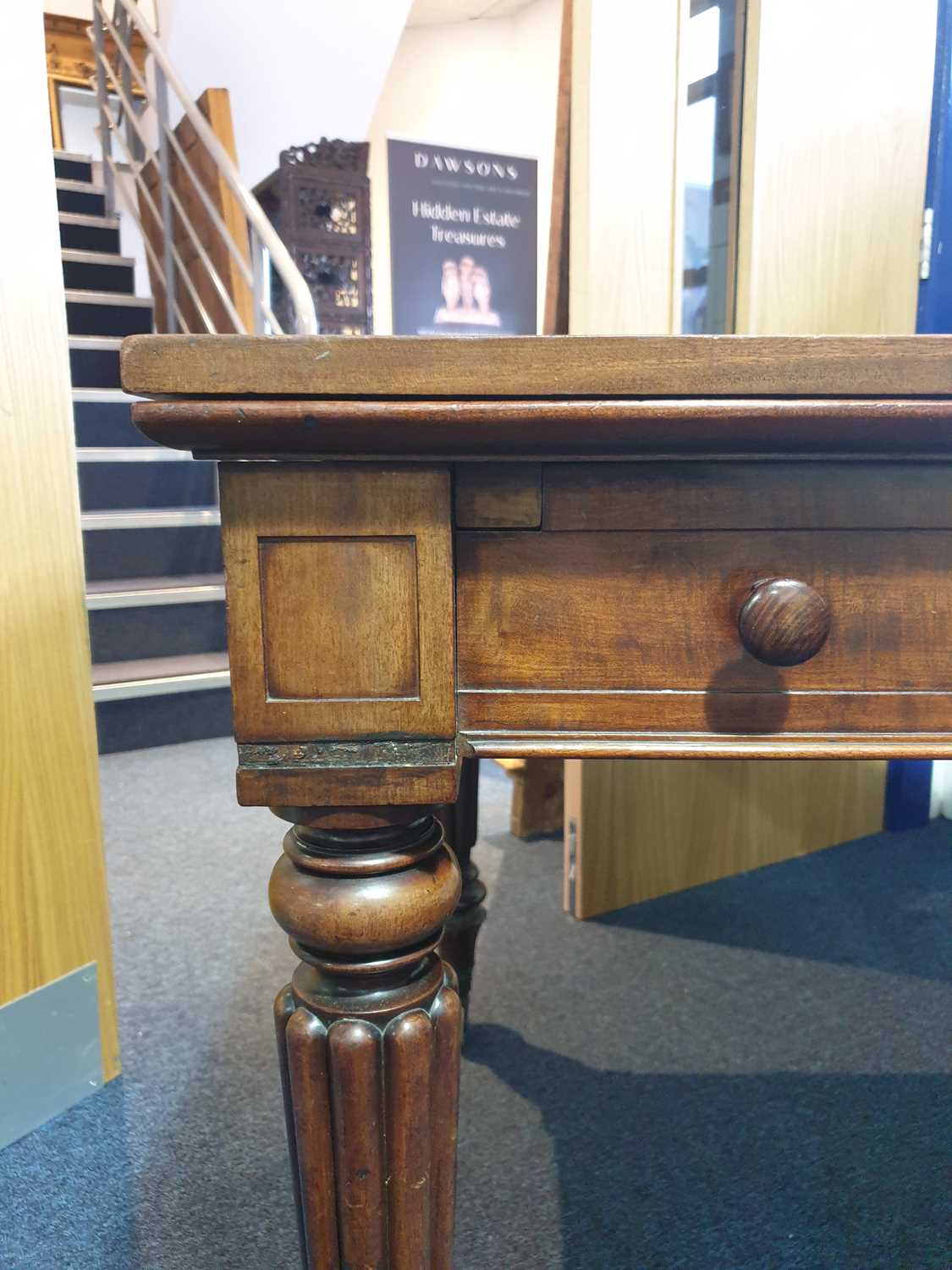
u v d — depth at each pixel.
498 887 1.59
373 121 5.54
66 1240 0.86
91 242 4.23
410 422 0.43
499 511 0.49
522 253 3.82
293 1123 0.55
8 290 0.93
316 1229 0.55
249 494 0.47
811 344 0.42
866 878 1.61
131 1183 0.93
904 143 1.56
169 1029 1.19
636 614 0.50
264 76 3.98
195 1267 0.83
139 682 2.47
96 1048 1.07
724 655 0.50
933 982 1.27
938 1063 1.10
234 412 0.42
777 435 0.44
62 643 1.01
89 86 5.64
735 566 0.49
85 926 1.05
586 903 1.46
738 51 1.41
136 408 0.43
